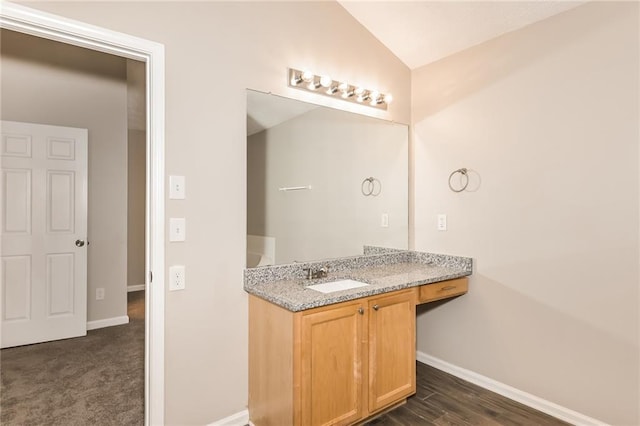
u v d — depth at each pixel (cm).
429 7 236
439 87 281
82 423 208
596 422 202
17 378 261
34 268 327
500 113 243
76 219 346
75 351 310
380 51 281
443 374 273
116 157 380
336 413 187
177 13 189
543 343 223
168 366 186
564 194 213
